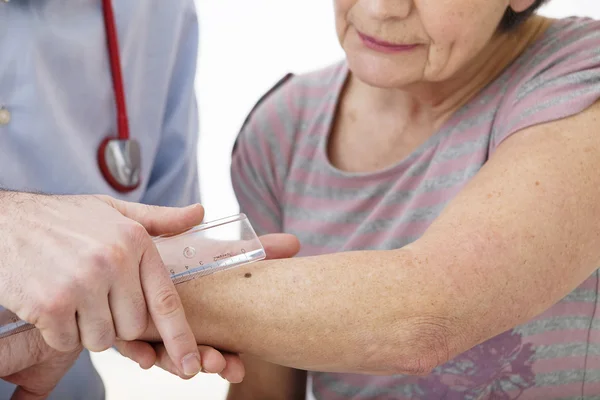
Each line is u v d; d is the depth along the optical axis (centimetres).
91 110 113
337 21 99
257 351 83
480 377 104
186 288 83
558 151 85
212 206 236
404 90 107
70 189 110
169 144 126
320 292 81
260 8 286
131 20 114
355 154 115
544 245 81
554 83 91
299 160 119
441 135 106
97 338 76
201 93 270
